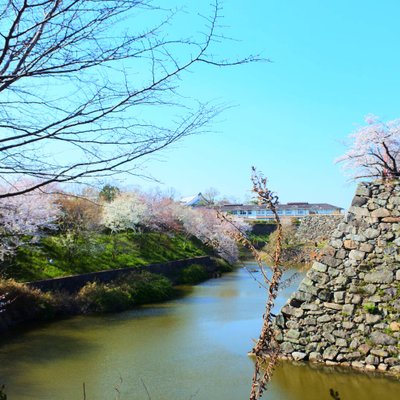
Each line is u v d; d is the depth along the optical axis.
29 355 10.27
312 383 7.82
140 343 11.27
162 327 13.14
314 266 9.29
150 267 23.83
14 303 13.59
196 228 36.69
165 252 29.27
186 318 14.48
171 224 34.59
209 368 9.02
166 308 16.61
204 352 10.23
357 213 9.26
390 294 8.66
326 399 7.13
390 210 9.01
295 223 46.00
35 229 16.41
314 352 8.93
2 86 2.98
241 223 41.31
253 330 12.38
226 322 13.57
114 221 28.12
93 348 10.83
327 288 9.11
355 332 8.73
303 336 9.06
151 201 34.41
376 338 8.55
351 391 7.44
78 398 7.48
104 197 26.31
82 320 14.42
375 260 8.91
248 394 7.54
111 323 13.91
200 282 25.12
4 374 8.85
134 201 30.22
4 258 17.03
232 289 21.80
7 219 14.16
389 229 8.94
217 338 11.55
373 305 8.69
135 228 30.42
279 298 17.44
